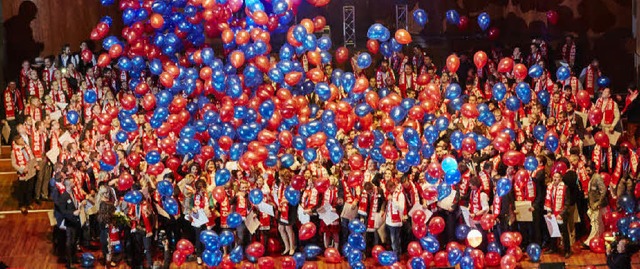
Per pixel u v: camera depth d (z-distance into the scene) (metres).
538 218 21.94
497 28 31.03
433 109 22.64
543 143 22.94
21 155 24.36
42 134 24.56
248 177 22.03
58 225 22.00
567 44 29.20
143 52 24.78
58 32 30.78
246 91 23.53
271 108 22.50
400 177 21.81
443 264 21.34
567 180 21.73
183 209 21.98
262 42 22.86
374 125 24.59
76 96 26.06
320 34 30.19
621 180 22.44
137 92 24.25
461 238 21.67
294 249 22.31
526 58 29.73
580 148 23.08
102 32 25.06
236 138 23.86
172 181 22.41
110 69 27.52
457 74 28.05
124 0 24.69
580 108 25.42
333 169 22.33
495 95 23.17
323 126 22.23
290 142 22.42
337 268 21.89
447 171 21.25
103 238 21.77
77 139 24.61
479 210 21.39
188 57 24.53
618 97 27.30
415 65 27.94
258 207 21.81
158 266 21.66
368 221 21.88
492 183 21.66
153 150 22.23
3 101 27.52
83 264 22.25
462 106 22.59
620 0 30.73
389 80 27.14
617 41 30.14
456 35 31.69
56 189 22.00
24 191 24.41
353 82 22.98
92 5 30.97
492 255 21.44
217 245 21.16
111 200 21.62
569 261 21.88
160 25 23.91
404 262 22.00
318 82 23.25
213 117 22.78
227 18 23.81
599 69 28.00
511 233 21.31
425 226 21.16
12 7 30.39
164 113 22.97
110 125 24.12
